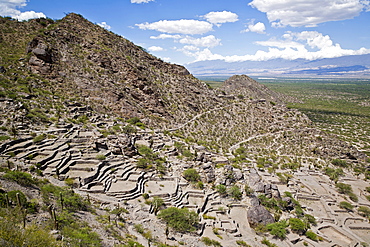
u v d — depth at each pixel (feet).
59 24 508.12
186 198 209.67
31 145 211.00
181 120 470.80
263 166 328.08
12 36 427.74
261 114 544.21
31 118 247.91
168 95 524.11
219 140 433.89
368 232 221.25
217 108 559.79
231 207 216.95
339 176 328.70
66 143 231.91
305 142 437.58
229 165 277.44
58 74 374.02
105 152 240.32
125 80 461.37
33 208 125.59
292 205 235.40
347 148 422.41
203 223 182.09
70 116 295.07
